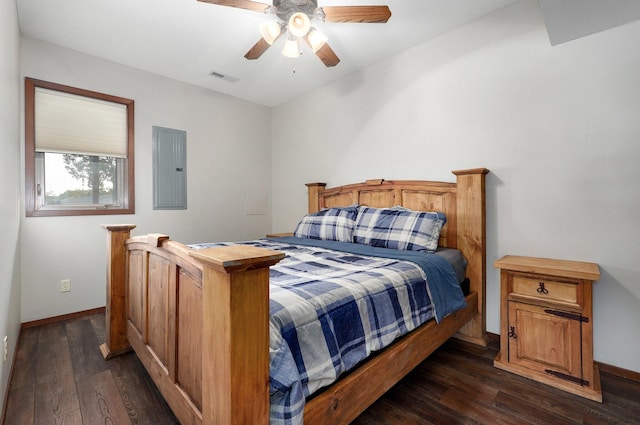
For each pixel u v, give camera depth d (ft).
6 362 5.11
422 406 5.06
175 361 4.32
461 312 6.81
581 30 6.09
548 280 5.82
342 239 8.90
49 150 8.72
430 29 8.27
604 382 5.80
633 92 5.88
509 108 7.37
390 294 4.86
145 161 10.47
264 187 14.03
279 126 13.93
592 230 6.32
